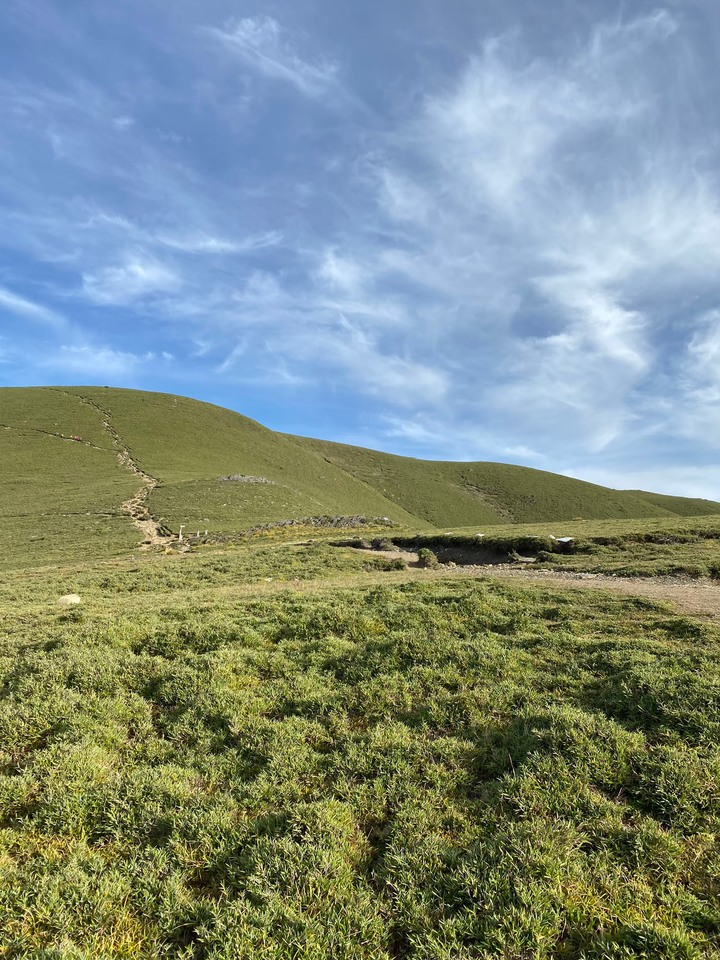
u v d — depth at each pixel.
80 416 100.81
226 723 7.66
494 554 26.25
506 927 4.08
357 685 8.58
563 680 8.47
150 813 5.72
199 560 27.83
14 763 6.87
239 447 104.56
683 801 5.32
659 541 24.80
